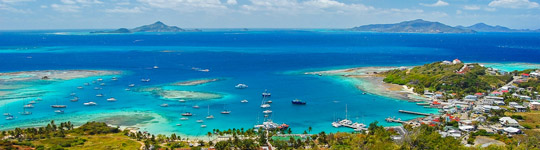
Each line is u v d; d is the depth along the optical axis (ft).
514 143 525.34
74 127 638.94
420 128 575.38
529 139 527.81
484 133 582.76
